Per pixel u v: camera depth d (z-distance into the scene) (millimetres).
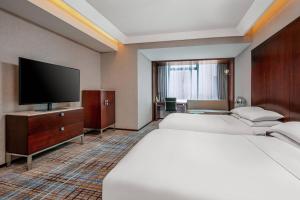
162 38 4215
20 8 2352
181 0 2740
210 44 3973
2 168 2352
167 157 1243
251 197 783
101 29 3660
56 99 3064
